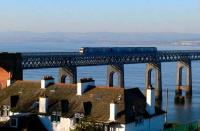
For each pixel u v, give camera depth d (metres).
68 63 177.38
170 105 170.50
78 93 80.69
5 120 81.69
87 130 72.56
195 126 85.31
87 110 77.31
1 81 120.75
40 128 77.56
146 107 80.06
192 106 168.75
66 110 78.69
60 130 77.94
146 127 78.50
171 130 79.75
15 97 85.31
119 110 74.62
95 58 191.12
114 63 199.50
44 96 79.88
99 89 80.12
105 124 73.50
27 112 81.44
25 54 164.75
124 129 72.75
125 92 78.00
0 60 134.62
